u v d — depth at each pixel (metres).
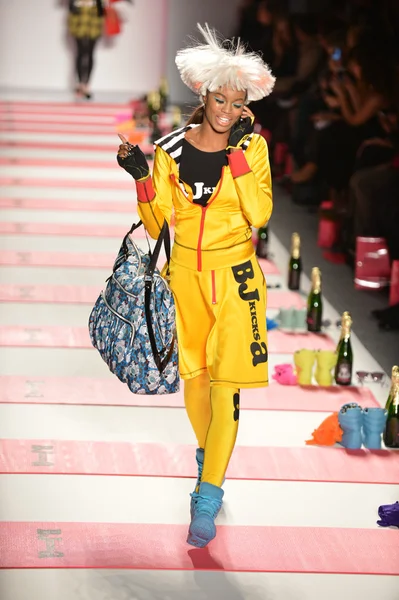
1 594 7.39
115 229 18.50
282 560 8.02
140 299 7.81
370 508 8.95
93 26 32.69
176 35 34.97
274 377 11.75
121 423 10.46
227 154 7.78
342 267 16.88
